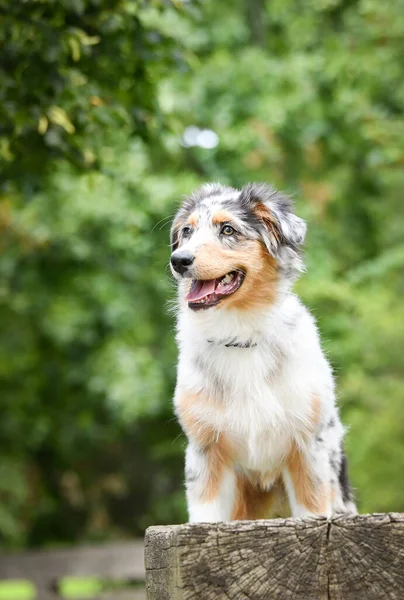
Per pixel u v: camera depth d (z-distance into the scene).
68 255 14.33
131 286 15.41
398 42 15.39
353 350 13.32
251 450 4.82
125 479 20.00
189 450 4.89
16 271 14.75
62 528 19.12
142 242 13.98
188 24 14.31
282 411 4.73
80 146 7.65
